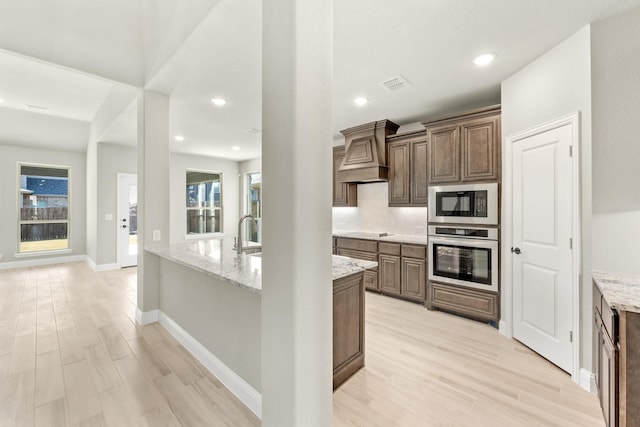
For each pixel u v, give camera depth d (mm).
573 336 2094
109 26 2742
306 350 1235
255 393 1793
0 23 2236
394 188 4121
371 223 4809
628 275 1884
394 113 3797
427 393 1955
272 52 1275
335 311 2027
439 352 2498
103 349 2520
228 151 6371
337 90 3053
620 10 1861
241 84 2881
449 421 1701
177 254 2553
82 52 2594
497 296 2965
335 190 4984
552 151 2291
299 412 1210
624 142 1921
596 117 1969
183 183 6652
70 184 6297
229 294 2031
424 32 2070
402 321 3172
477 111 3072
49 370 2195
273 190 1282
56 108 4820
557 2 1777
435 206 3451
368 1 1756
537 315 2455
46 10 2418
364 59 2438
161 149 3117
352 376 2148
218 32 2043
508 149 2760
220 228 7332
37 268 5691
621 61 1909
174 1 2312
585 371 2006
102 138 5098
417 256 3670
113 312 3404
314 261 1269
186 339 2547
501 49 2297
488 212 3014
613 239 1956
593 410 1776
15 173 5680
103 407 1800
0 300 3816
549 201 2322
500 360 2365
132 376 2129
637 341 1297
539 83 2400
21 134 5359
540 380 2092
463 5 1800
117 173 5730
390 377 2139
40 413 1739
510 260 2766
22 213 5824
